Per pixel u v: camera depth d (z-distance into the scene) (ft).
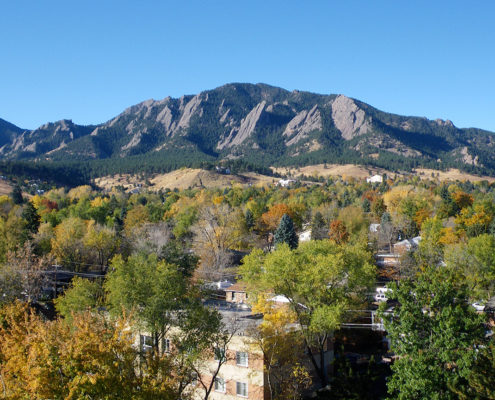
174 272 120.67
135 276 118.93
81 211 487.61
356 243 256.11
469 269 190.60
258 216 460.96
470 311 99.35
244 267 160.56
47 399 68.28
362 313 162.40
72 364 69.05
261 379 121.08
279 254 142.00
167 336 122.52
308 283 136.05
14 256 214.48
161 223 371.15
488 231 327.88
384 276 260.62
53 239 273.54
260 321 133.80
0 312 101.19
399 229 388.78
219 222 324.19
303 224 447.83
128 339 81.82
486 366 89.40
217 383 127.24
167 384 79.25
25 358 74.54
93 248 277.23
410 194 562.25
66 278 259.39
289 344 126.00
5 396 71.51
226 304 178.40
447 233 293.84
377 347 179.83
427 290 101.96
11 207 536.83
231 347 126.31
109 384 71.10
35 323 83.82
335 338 176.45
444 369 95.40
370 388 118.93
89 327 76.79
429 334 99.86
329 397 119.44
